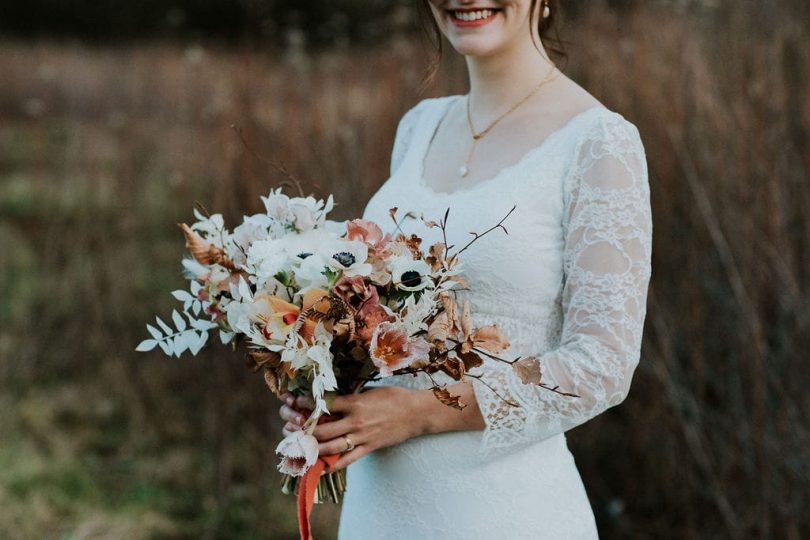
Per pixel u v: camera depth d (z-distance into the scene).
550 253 1.44
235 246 1.39
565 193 1.43
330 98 3.71
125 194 5.21
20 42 11.71
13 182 6.71
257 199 3.22
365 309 1.26
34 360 4.50
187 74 5.36
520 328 1.44
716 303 2.88
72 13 14.31
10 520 3.26
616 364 1.35
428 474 1.45
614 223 1.37
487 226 1.44
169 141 5.40
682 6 3.31
